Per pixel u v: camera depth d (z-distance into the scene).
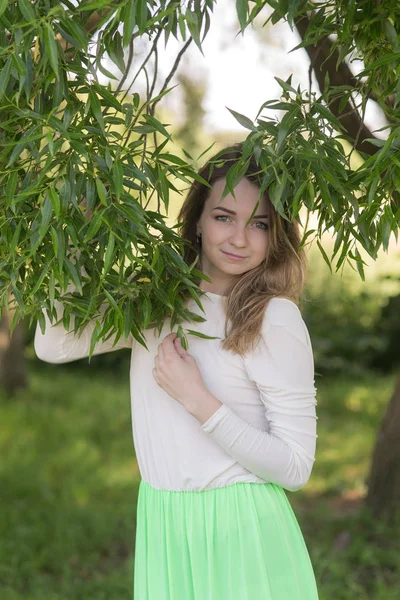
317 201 1.49
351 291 11.30
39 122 1.23
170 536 1.72
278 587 1.67
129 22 1.19
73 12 1.28
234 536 1.67
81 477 6.18
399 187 1.34
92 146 1.29
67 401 9.38
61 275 1.28
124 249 1.31
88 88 1.27
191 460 1.70
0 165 1.35
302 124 1.42
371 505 4.56
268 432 1.72
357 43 1.55
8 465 6.41
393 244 9.59
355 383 10.39
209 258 1.73
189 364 1.64
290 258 1.74
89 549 4.51
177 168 1.36
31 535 4.61
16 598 3.72
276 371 1.65
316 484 6.02
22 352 9.83
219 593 1.68
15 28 1.16
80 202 1.38
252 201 1.66
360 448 7.23
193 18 1.27
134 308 1.59
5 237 1.35
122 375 11.33
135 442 1.83
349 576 3.84
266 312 1.66
